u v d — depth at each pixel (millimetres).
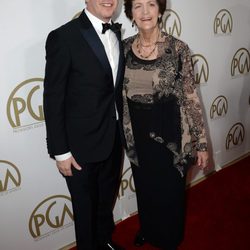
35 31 1509
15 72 1505
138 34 1505
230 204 2229
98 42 1349
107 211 1827
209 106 2492
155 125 1473
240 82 2674
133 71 1459
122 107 1546
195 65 2281
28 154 1652
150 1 1362
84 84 1354
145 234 1818
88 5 1376
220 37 2383
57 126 1332
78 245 1717
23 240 1766
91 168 1549
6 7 1412
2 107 1513
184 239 1911
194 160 1632
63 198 1860
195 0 2135
